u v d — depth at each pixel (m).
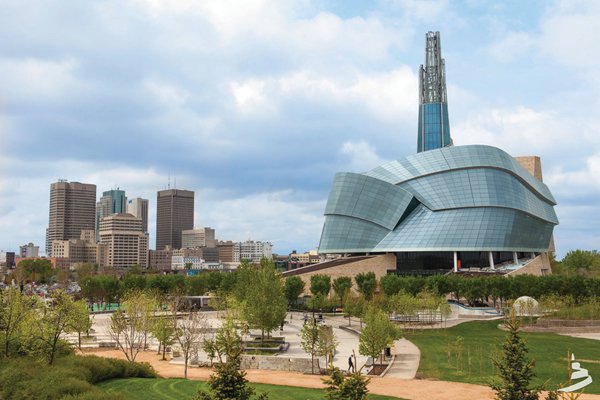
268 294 84.44
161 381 54.88
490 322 105.62
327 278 145.62
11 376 44.75
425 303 101.81
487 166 180.00
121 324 73.50
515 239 173.25
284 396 49.41
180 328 81.88
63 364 53.00
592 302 103.25
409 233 176.00
